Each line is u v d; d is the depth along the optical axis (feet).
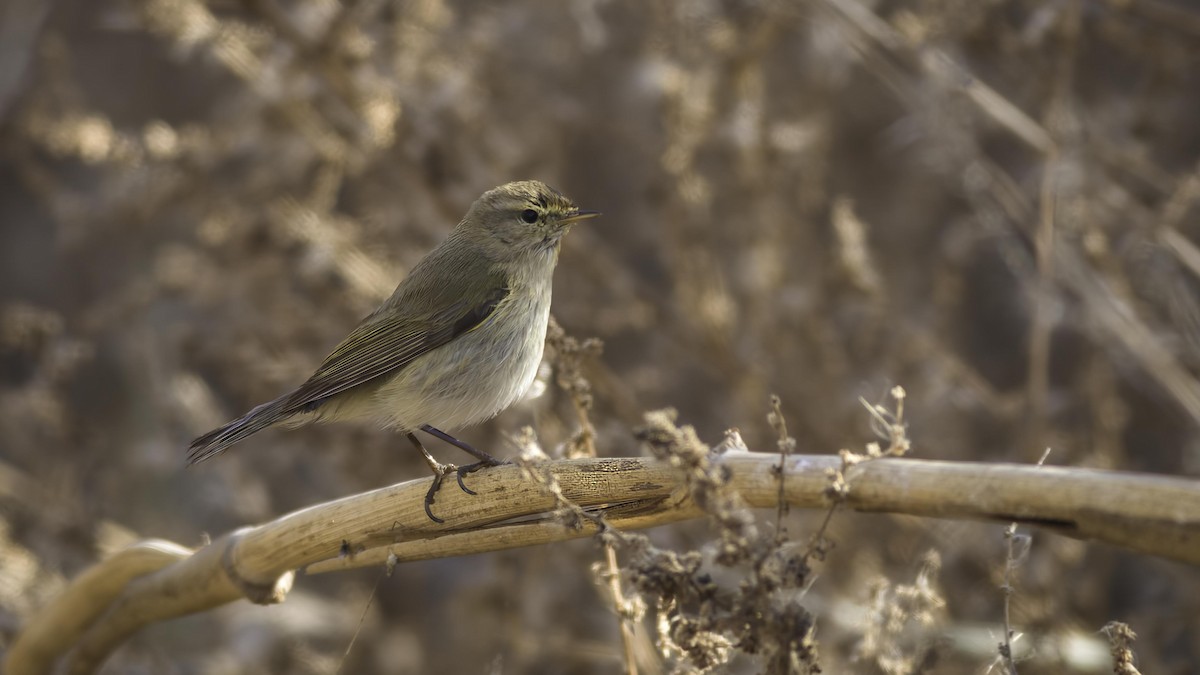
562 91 44.11
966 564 33.17
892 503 14.46
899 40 36.35
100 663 24.80
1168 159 41.75
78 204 42.29
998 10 37.52
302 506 41.42
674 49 38.34
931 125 35.83
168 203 39.37
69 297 49.83
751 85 39.78
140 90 52.21
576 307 38.93
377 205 39.50
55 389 41.14
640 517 16.98
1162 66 38.55
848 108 46.55
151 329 43.52
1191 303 34.22
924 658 19.74
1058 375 42.75
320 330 38.68
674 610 17.62
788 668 14.03
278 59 36.37
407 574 40.75
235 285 38.75
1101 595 34.19
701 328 37.93
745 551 14.07
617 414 36.32
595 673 34.06
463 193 37.91
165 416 40.81
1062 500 13.41
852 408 37.14
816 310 38.60
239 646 37.60
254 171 39.42
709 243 38.34
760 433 37.22
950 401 37.19
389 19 38.83
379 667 37.83
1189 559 12.84
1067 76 34.45
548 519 17.83
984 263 45.88
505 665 34.96
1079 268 33.04
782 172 40.06
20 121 41.98
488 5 45.57
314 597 41.09
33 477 41.37
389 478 38.91
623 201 45.88
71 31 52.31
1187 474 37.42
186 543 41.04
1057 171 33.22
